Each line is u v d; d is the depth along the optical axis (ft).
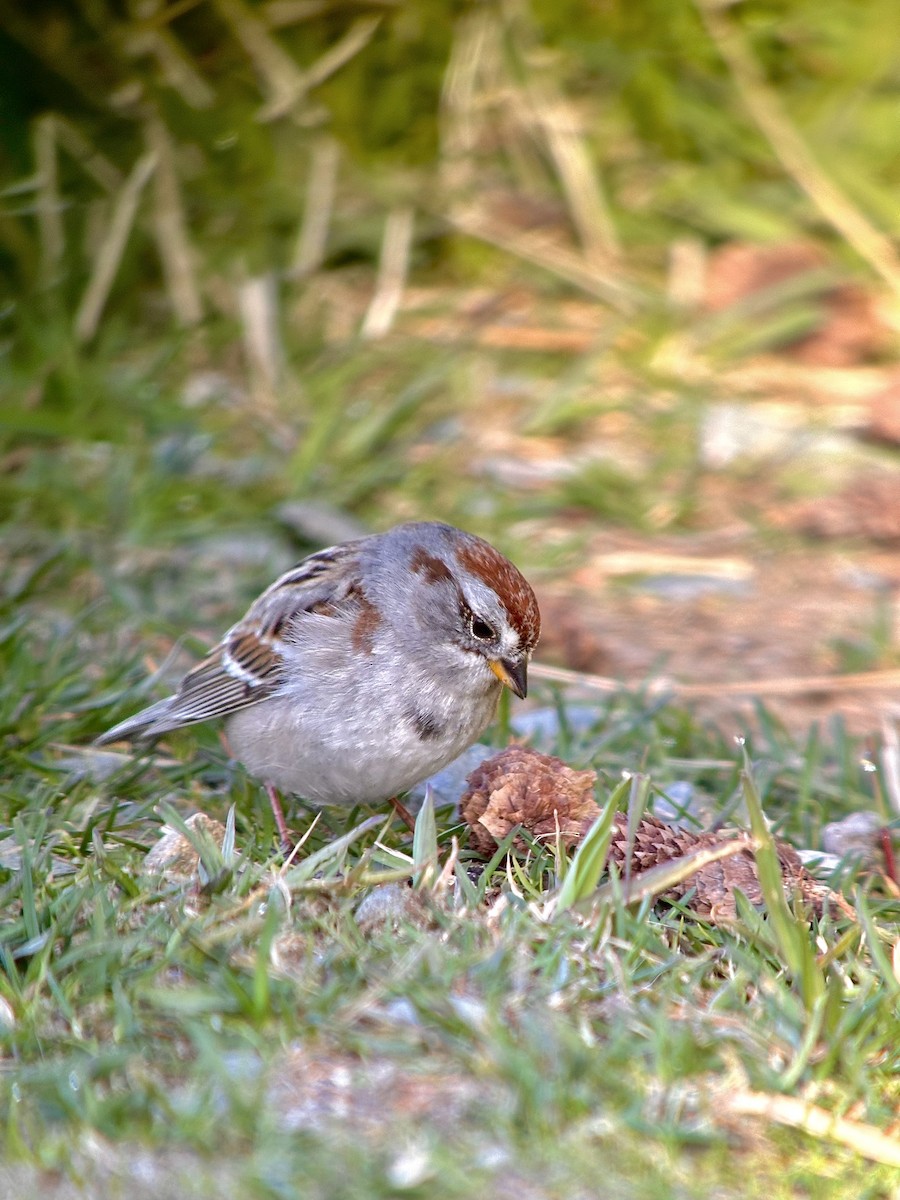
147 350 47.88
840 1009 19.61
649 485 43.29
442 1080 18.08
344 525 39.27
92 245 49.11
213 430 43.50
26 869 22.03
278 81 52.65
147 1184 16.29
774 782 28.22
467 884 22.38
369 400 45.73
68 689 30.42
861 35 55.01
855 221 52.47
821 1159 17.60
